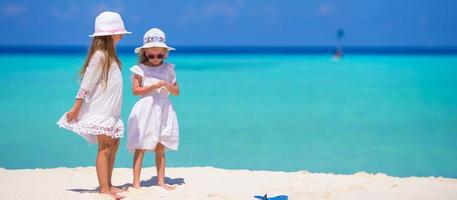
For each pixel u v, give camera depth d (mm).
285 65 49688
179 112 17406
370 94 23594
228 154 11469
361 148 12180
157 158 7129
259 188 7156
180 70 39500
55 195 6441
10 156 11070
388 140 13141
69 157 11039
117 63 6430
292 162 10758
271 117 16609
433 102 20641
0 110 17516
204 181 7527
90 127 6246
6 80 28719
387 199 6582
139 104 6895
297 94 23328
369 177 7918
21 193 6508
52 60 56469
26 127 14461
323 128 14773
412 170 10180
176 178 7711
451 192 6934
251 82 28906
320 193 6852
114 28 6359
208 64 50500
